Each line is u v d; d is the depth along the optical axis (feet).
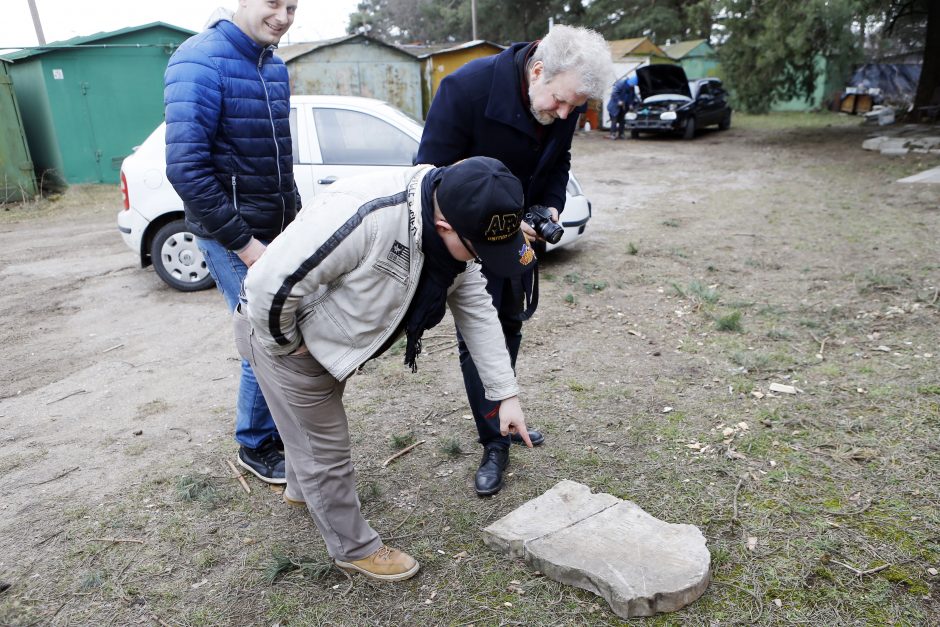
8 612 7.19
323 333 5.95
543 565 7.40
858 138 49.62
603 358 13.28
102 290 19.76
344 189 5.65
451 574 7.54
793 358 12.69
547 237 8.45
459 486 9.25
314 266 5.40
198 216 7.82
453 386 12.41
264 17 7.88
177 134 7.50
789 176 36.63
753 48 49.37
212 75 7.68
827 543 7.60
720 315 15.30
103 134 41.09
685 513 8.32
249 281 5.57
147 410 11.99
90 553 8.11
